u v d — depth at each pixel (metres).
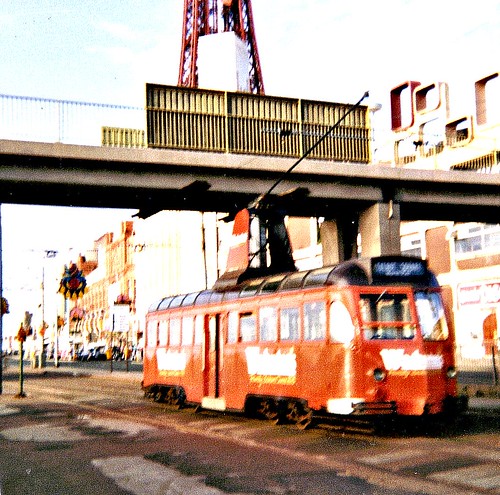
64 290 59.09
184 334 21.67
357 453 12.30
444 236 40.91
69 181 24.25
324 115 27.91
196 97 25.97
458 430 15.22
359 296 14.41
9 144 23.19
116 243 108.25
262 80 84.25
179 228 77.06
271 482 9.99
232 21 85.56
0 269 28.78
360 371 14.07
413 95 43.44
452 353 14.84
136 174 25.03
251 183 26.53
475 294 38.34
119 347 92.38
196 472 10.88
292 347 15.89
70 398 27.61
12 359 116.12
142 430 16.38
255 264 22.84
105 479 10.50
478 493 9.02
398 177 27.95
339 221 31.42
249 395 17.55
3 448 13.95
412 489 9.33
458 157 40.66
